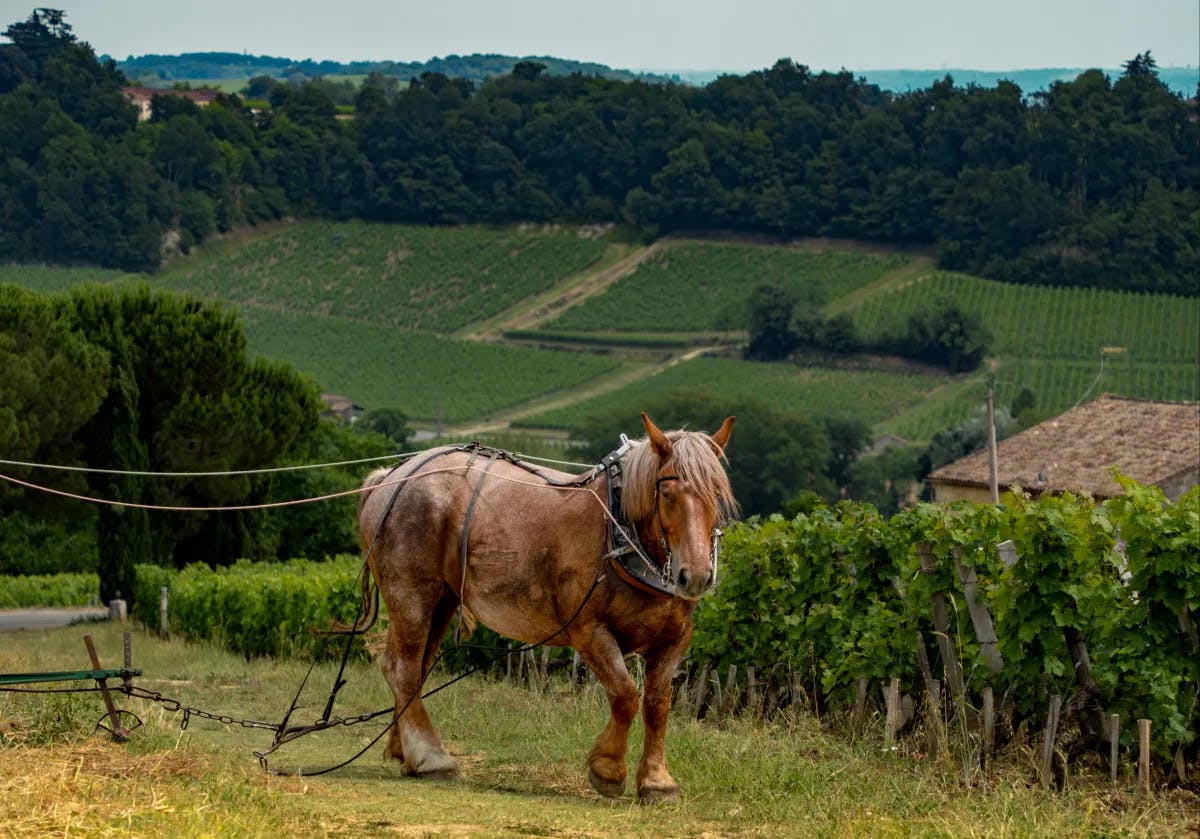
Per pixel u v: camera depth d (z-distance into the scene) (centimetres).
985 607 1021
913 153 18750
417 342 17062
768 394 13450
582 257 19762
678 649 912
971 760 944
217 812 726
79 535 5416
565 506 925
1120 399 4334
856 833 769
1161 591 917
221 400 3219
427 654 1041
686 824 811
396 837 736
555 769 1027
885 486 9506
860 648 1160
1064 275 15675
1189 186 16888
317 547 3925
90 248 18912
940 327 13800
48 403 2931
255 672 1836
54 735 925
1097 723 946
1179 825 802
